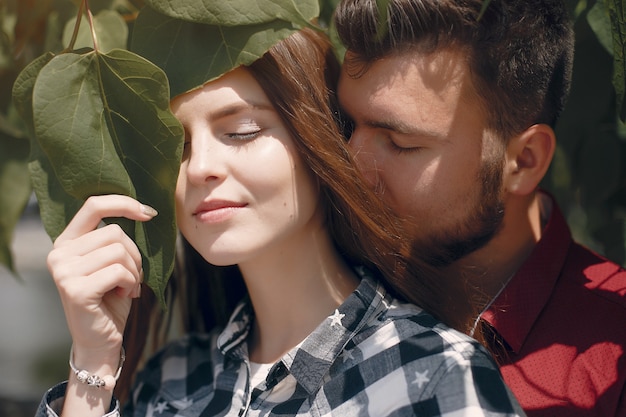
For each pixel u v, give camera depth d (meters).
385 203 1.41
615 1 1.36
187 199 1.30
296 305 1.39
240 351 1.44
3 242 1.50
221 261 1.28
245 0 1.23
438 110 1.42
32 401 2.46
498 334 1.51
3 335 4.09
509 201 1.54
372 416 1.25
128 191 1.26
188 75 1.26
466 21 1.40
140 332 1.67
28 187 1.51
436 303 1.43
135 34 1.30
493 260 1.58
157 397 1.54
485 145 1.45
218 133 1.28
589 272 1.57
